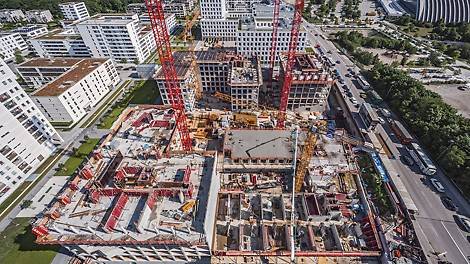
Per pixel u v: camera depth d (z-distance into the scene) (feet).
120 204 174.81
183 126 284.82
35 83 472.85
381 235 222.07
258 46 516.32
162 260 209.05
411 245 214.07
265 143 299.99
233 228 232.73
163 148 245.45
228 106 415.03
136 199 183.11
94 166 217.56
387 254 207.10
